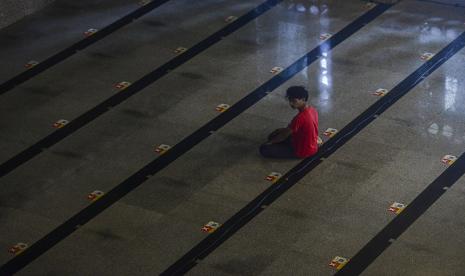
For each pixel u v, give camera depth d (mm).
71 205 14109
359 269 12672
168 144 15305
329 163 14664
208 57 17547
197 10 19047
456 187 14039
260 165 14703
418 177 14273
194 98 16391
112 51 17906
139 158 15016
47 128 15859
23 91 16875
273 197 14039
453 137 15094
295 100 14422
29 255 13203
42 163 15031
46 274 12859
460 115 15602
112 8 19250
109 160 15016
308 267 12734
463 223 13375
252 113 15922
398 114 15711
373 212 13648
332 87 16469
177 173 14641
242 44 17875
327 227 13414
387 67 16953
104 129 15758
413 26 18094
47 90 16859
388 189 14070
